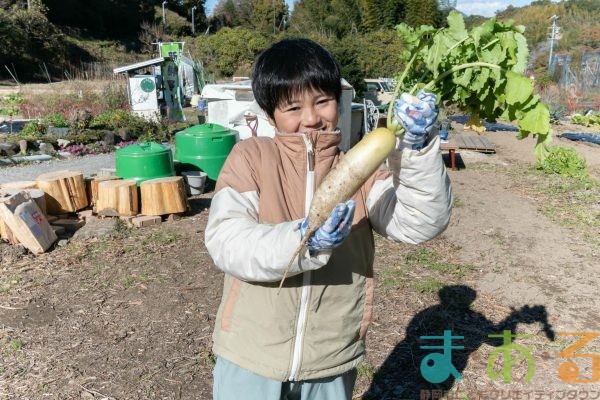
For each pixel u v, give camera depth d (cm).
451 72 177
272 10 6481
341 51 1653
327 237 128
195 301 440
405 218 155
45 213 604
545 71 3394
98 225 618
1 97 2147
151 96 1705
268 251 136
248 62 4050
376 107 1334
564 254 568
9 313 416
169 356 358
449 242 596
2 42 3584
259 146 168
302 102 157
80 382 328
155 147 729
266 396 168
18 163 1035
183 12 6612
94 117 1397
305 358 166
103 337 382
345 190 135
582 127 1845
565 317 421
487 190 863
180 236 600
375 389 321
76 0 5109
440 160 145
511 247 586
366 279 177
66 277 485
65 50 4106
